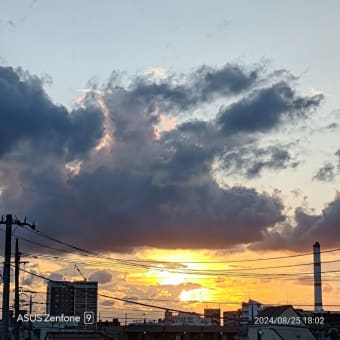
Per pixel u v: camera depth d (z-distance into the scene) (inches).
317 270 6018.7
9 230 1942.7
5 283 1915.6
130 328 5930.1
